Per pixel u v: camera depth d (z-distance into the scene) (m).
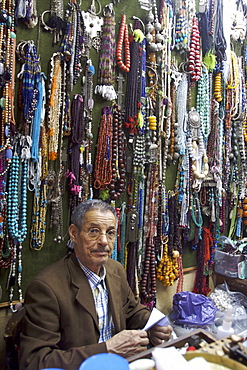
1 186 1.79
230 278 2.76
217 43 2.73
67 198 2.12
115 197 2.21
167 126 2.51
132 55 2.29
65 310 1.46
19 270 1.92
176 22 2.55
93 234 1.54
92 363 0.81
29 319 1.42
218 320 2.36
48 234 2.05
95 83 2.19
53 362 1.27
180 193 2.62
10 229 1.84
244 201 3.10
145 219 2.43
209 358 0.97
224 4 2.75
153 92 2.43
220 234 2.92
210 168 2.80
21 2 1.80
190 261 2.84
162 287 2.63
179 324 2.32
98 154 2.18
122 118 2.31
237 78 2.97
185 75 2.61
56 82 1.98
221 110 2.88
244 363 0.93
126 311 1.80
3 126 1.78
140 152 2.35
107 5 2.19
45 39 1.97
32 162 1.94
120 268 1.83
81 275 1.56
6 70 1.76
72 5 2.02
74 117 2.06
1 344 1.90
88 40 2.10
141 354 1.04
